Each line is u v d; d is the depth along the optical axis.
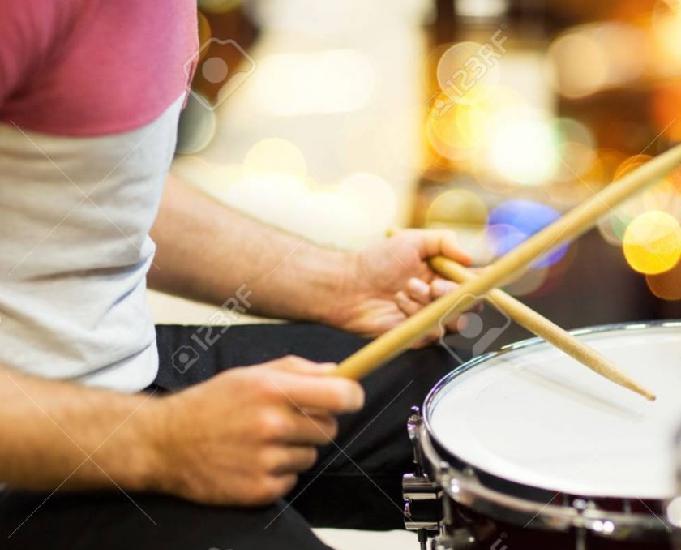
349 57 3.50
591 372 1.57
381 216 3.10
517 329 2.34
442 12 3.38
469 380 1.57
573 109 3.30
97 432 1.42
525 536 1.35
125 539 1.41
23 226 1.47
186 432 1.42
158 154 1.53
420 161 3.32
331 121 3.43
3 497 1.48
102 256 1.51
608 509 1.32
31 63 1.43
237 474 1.42
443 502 1.41
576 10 3.32
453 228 3.05
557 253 2.81
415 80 3.43
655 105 3.24
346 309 1.74
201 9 3.37
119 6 1.46
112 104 1.47
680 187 2.81
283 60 3.49
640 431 1.45
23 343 1.47
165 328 1.72
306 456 1.43
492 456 1.42
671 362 1.58
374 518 1.66
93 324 1.51
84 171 1.48
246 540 1.41
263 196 3.14
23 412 1.41
